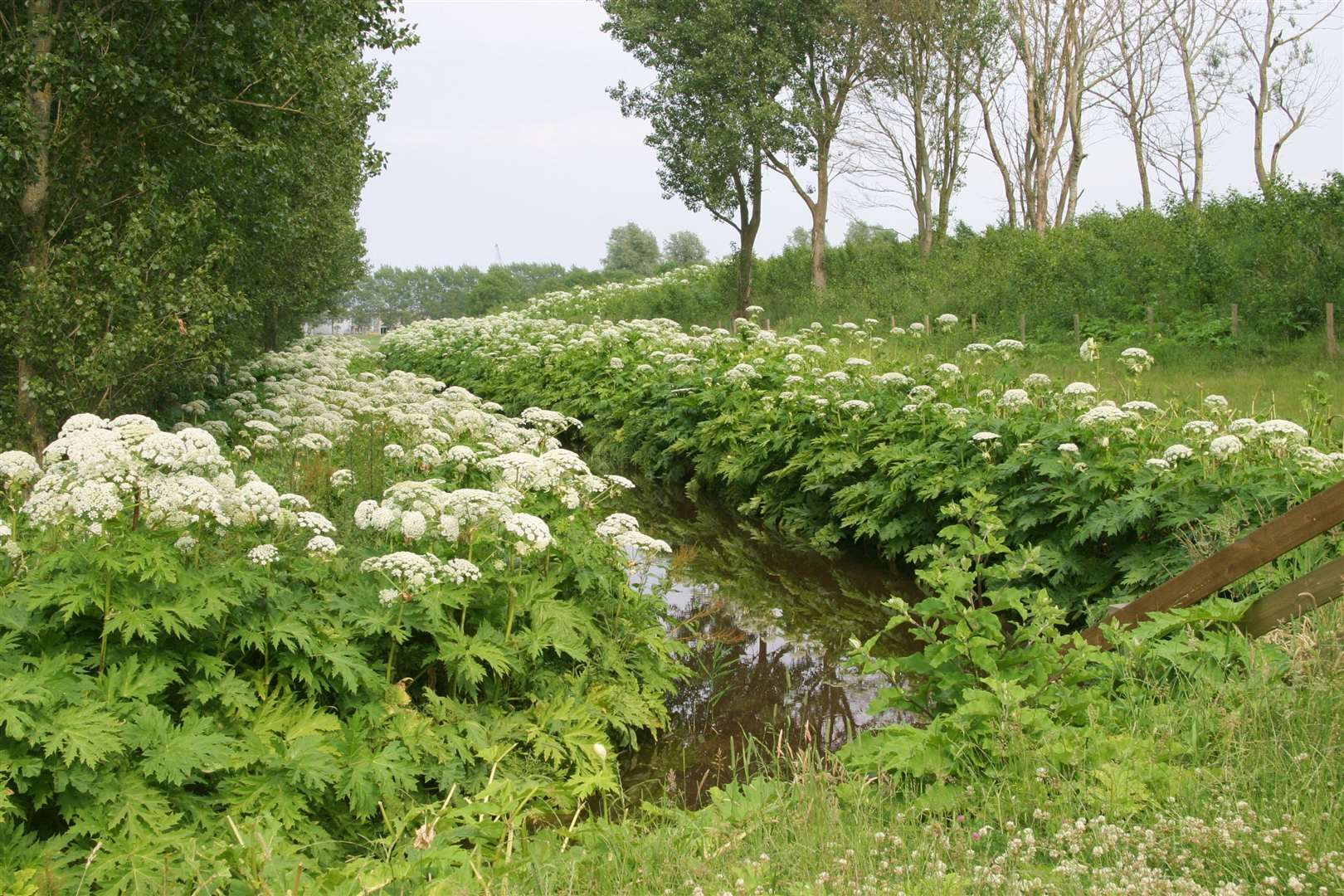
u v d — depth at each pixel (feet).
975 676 17.89
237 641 17.97
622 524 24.50
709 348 61.16
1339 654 16.31
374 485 31.50
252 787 15.83
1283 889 11.07
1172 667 18.37
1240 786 13.96
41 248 33.76
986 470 32.71
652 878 13.50
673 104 128.47
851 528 38.58
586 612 23.40
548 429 34.65
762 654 28.63
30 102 32.63
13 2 33.42
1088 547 28.55
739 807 15.66
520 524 20.34
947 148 131.64
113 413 35.22
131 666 15.49
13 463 18.63
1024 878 12.21
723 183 128.88
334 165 66.03
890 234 150.00
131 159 35.24
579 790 18.45
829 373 47.67
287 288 70.49
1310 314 65.41
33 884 12.60
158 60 34.60
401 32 44.21
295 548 20.27
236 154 37.88
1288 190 83.97
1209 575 18.93
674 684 26.25
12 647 15.28
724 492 47.21
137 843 13.89
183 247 35.22
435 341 108.06
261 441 34.55
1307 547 22.03
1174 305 75.41
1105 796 14.08
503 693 21.25
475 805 15.62
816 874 13.05
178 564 16.49
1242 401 49.62
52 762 14.03
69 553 16.15
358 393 50.88
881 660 18.74
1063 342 76.79
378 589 19.70
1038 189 129.49
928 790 15.26
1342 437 31.48
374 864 14.51
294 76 38.06
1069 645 20.62
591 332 75.66
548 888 12.89
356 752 16.85
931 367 46.60
